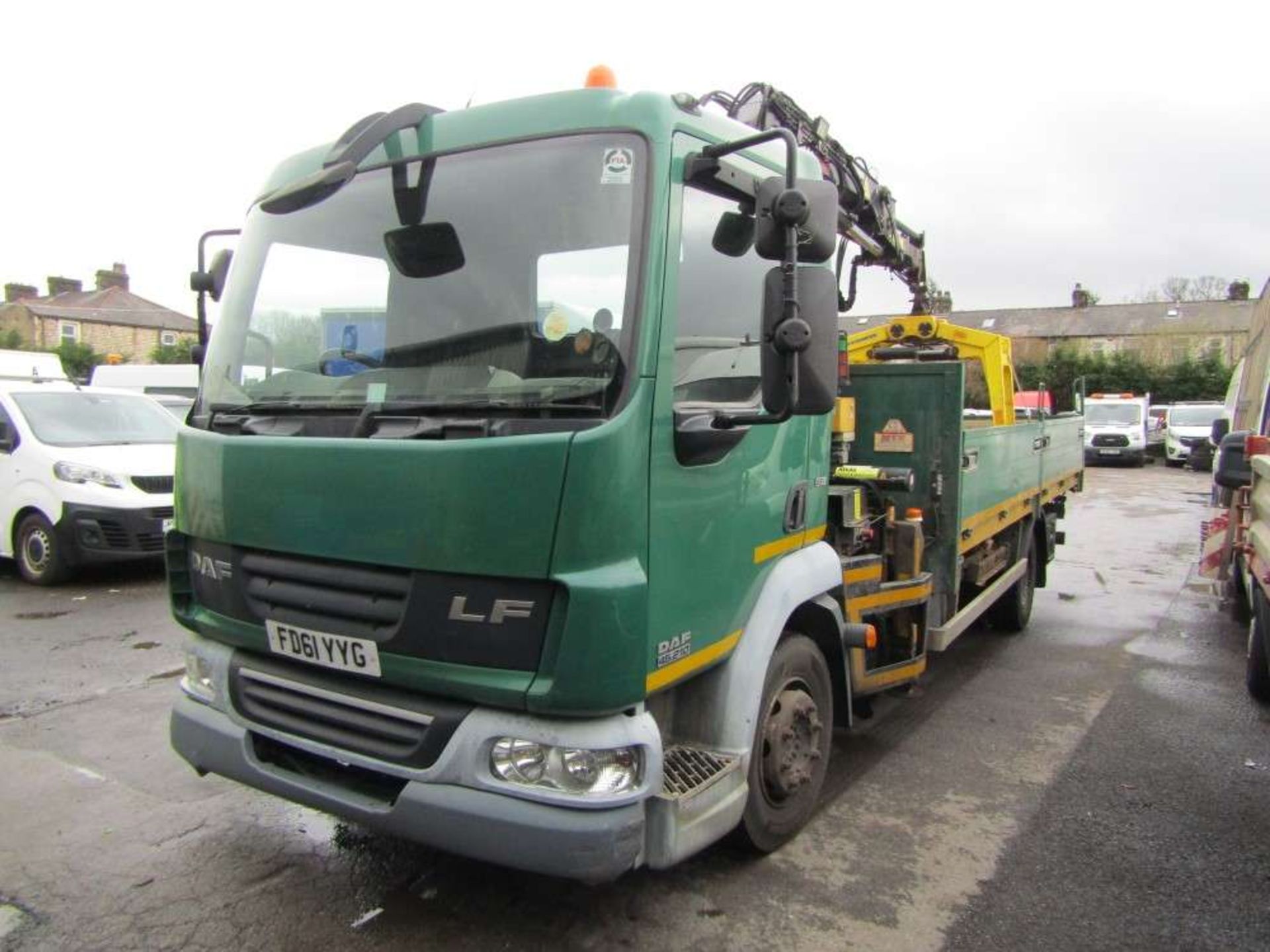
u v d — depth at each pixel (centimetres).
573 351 278
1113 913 342
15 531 896
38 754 475
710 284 311
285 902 338
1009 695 614
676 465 289
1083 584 1027
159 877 355
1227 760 496
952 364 521
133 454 902
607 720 269
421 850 377
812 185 286
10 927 321
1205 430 2759
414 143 324
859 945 318
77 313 4500
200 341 395
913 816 423
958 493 524
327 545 291
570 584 255
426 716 276
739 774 322
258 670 319
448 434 273
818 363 282
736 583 330
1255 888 362
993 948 319
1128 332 5219
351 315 321
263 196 368
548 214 293
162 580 909
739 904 342
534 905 338
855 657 441
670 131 289
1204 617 859
